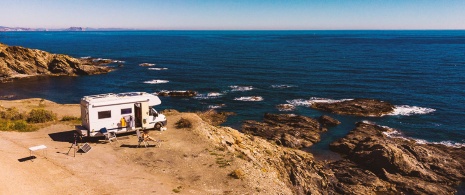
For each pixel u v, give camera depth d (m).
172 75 90.69
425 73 89.75
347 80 80.81
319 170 31.16
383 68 99.12
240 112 54.12
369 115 52.00
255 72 94.88
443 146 38.97
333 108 54.66
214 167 22.72
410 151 34.12
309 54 144.00
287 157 31.86
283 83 77.94
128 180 20.33
